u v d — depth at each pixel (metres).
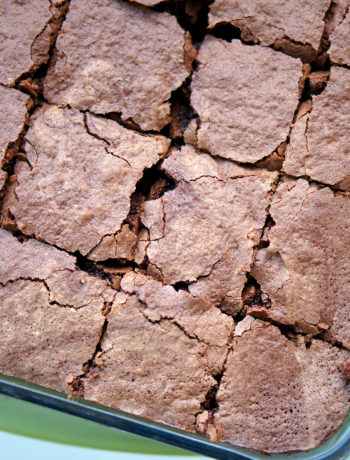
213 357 0.22
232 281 0.22
